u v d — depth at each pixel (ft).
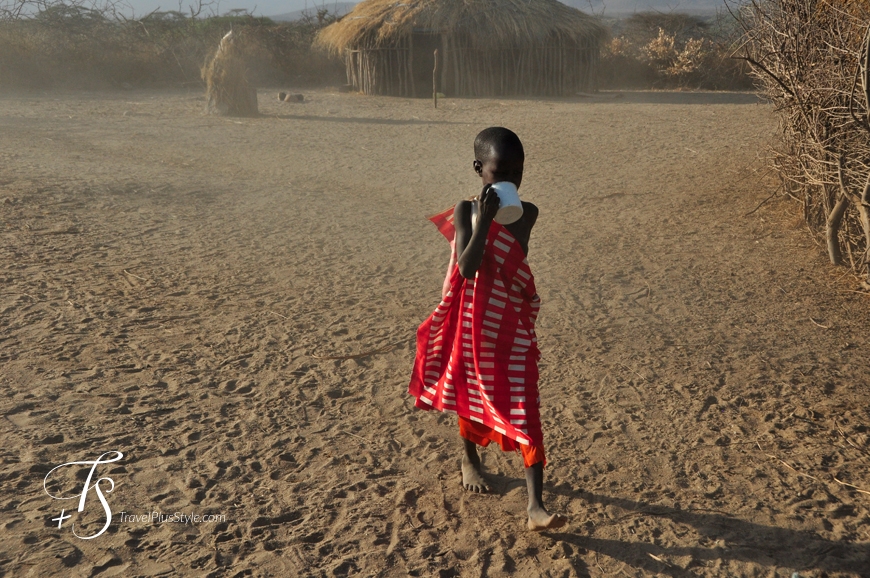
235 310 17.76
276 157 40.24
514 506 10.38
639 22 101.19
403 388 14.03
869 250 19.24
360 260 22.48
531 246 24.08
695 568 9.09
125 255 21.72
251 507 10.05
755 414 13.15
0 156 35.78
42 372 13.74
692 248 23.62
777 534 9.77
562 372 14.83
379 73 77.71
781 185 28.27
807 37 21.21
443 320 9.66
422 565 9.04
